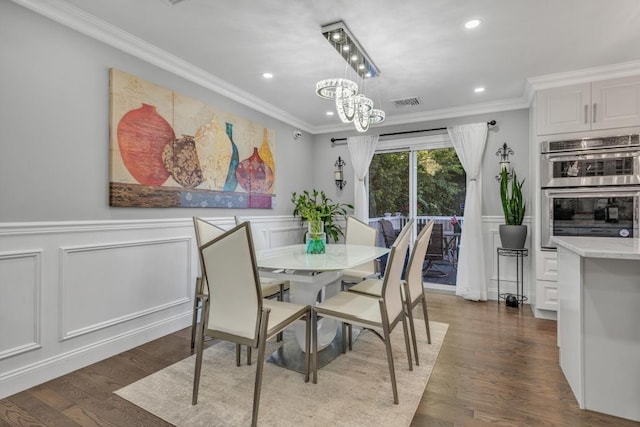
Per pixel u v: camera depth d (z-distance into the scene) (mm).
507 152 3943
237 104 3695
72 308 2201
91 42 2309
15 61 1938
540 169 3295
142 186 2623
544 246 3266
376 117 2936
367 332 2850
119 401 1826
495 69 3039
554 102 3227
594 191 3057
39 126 2043
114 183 2428
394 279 1979
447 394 1899
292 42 2566
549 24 2295
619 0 2023
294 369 2189
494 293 4012
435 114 4312
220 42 2574
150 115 2688
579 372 1781
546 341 2668
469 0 2027
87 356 2275
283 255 2557
